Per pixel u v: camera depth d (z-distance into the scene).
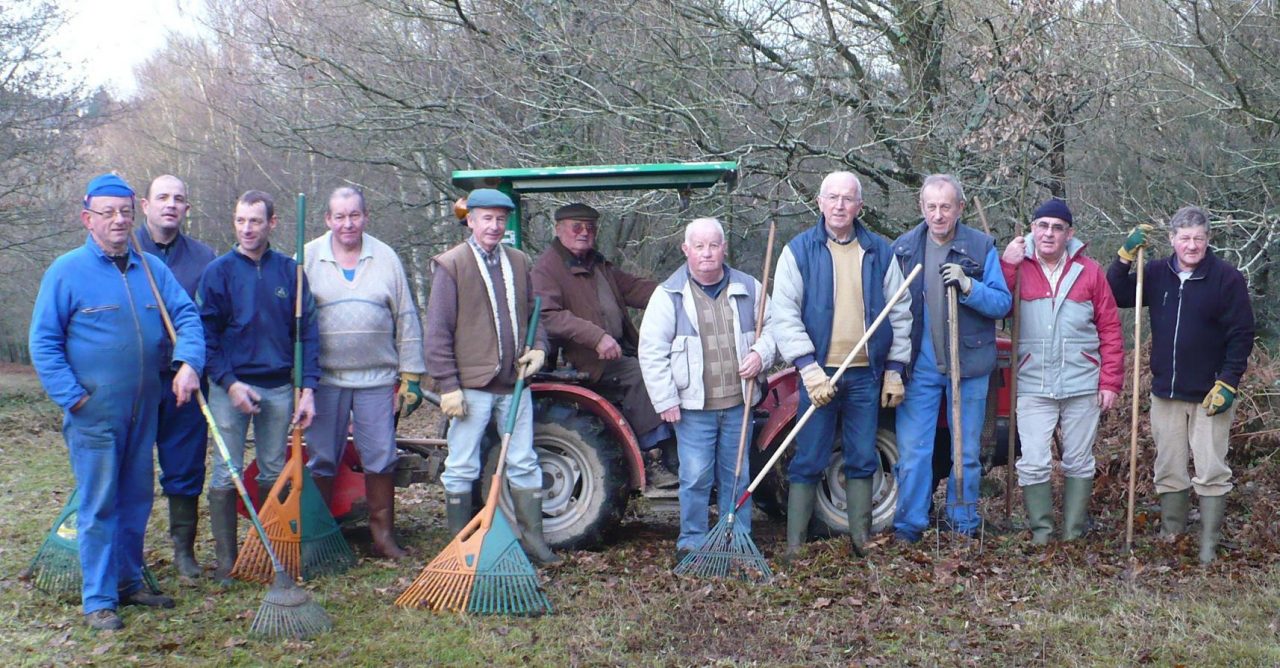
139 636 4.38
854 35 9.88
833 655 4.23
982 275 5.53
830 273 5.40
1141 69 9.10
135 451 4.62
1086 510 5.77
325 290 5.43
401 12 11.84
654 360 5.41
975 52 8.47
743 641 4.38
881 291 5.44
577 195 10.42
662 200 10.10
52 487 8.02
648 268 12.90
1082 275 5.61
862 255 5.45
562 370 6.21
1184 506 5.68
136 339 4.50
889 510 5.95
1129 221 9.48
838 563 5.30
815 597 4.86
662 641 4.37
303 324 5.32
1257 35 9.12
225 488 5.23
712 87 9.88
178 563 5.25
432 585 4.81
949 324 5.48
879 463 5.94
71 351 4.41
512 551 4.79
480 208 5.37
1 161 15.12
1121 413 7.71
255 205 5.15
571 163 10.66
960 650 4.26
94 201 4.43
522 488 5.49
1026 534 5.67
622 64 10.17
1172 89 9.30
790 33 9.77
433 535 6.23
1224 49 8.85
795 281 5.42
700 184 6.23
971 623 4.53
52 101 15.35
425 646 4.34
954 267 5.39
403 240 13.98
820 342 5.41
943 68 9.59
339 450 5.57
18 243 15.78
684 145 9.66
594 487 5.73
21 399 15.14
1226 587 4.94
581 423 5.75
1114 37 8.88
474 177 6.03
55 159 15.71
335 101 12.49
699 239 5.36
